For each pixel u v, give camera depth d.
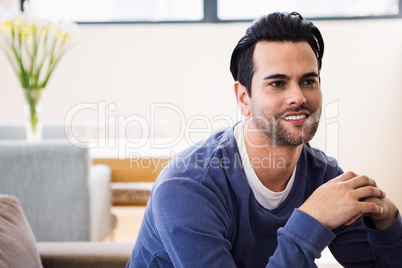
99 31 5.36
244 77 1.21
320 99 1.18
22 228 1.42
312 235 1.07
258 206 1.26
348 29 5.17
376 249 1.28
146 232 1.27
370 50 5.17
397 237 1.24
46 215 2.46
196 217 1.09
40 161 2.42
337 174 1.43
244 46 1.19
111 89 5.39
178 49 5.36
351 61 5.18
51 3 5.39
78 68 5.37
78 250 1.54
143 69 5.38
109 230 2.86
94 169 2.79
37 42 3.29
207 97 5.36
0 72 5.36
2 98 5.40
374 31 5.15
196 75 5.36
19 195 2.44
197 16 5.41
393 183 5.17
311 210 1.11
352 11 5.23
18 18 3.21
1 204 1.43
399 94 5.15
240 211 1.21
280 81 1.15
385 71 5.16
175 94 5.38
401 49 5.13
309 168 1.38
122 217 4.38
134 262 1.34
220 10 5.38
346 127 5.19
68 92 5.38
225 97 5.35
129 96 5.39
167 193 1.13
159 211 1.13
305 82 1.16
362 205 1.11
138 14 5.43
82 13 5.41
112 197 2.99
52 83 5.36
